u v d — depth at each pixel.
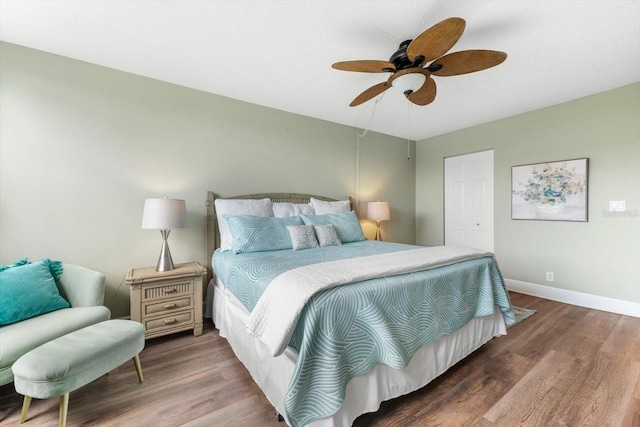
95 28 1.83
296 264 1.79
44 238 2.10
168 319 2.16
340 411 1.20
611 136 2.74
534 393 1.54
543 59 2.17
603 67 2.29
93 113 2.27
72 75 2.20
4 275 1.58
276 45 2.01
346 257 2.04
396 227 4.50
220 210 2.64
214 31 1.86
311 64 2.27
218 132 2.86
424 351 1.56
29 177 2.05
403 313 1.45
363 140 4.07
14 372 1.22
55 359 1.24
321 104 3.12
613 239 2.75
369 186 4.14
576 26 1.77
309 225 2.69
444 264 1.82
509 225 3.55
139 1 1.59
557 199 3.11
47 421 1.35
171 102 2.61
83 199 2.23
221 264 2.23
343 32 1.85
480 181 3.91
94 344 1.39
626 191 2.67
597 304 2.84
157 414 1.40
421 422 1.34
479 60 1.66
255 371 1.57
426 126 3.95
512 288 3.51
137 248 2.45
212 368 1.81
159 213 2.16
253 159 3.07
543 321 2.54
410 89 1.84
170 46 2.03
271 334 1.21
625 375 1.70
